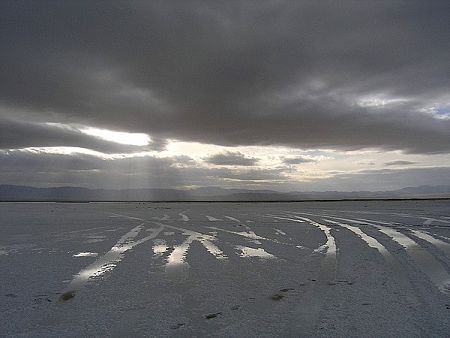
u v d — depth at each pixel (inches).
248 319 235.5
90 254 458.3
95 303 268.7
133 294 290.0
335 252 461.4
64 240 576.1
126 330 219.8
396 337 205.6
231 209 1594.5
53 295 288.8
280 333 213.2
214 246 513.0
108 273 358.6
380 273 350.6
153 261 413.7
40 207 1836.9
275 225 791.1
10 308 259.1
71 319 237.9
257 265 390.3
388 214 1117.1
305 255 444.5
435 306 255.4
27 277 344.5
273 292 293.1
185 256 442.0
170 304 265.6
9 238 599.8
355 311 247.1
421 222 833.5
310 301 269.4
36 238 598.9
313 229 708.7
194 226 779.4
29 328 224.1
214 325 226.1
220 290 299.0
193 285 314.2
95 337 210.2
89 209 1619.1
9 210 1487.5
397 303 262.7
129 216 1102.4
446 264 387.5
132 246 516.1
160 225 803.4
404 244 514.9
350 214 1137.4
